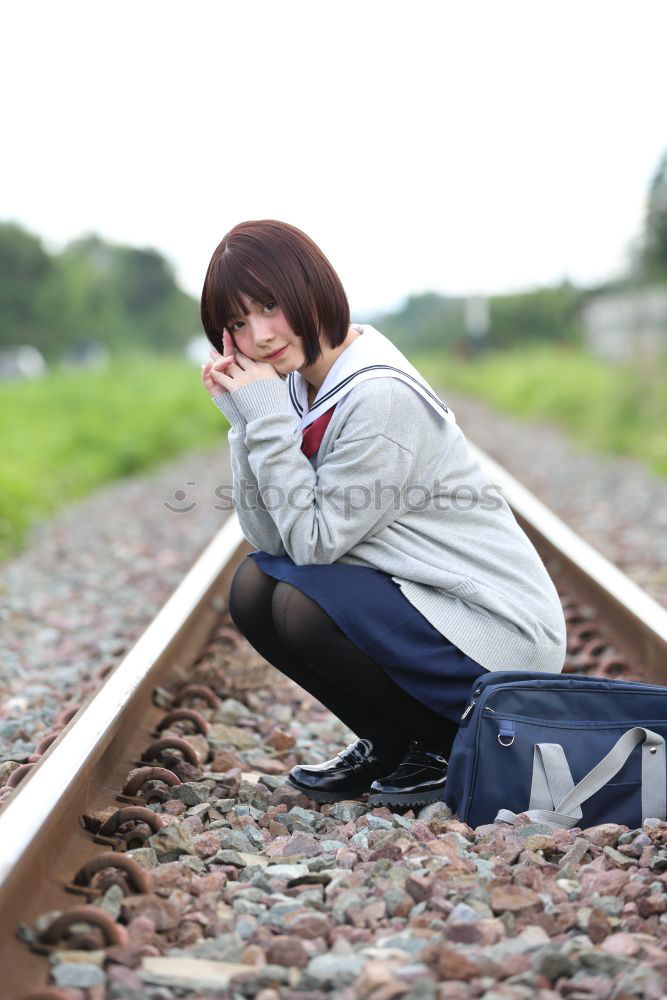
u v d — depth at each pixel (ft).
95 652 22.22
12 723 17.08
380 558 12.42
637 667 19.04
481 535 12.74
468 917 9.57
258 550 13.30
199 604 20.56
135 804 12.64
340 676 12.59
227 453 73.05
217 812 12.61
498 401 122.62
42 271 274.57
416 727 12.95
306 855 11.38
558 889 10.24
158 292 361.10
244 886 10.43
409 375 12.17
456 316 304.30
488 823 11.85
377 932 9.53
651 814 11.91
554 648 12.66
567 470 56.80
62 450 58.75
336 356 12.46
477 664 12.36
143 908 9.82
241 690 18.15
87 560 33.68
